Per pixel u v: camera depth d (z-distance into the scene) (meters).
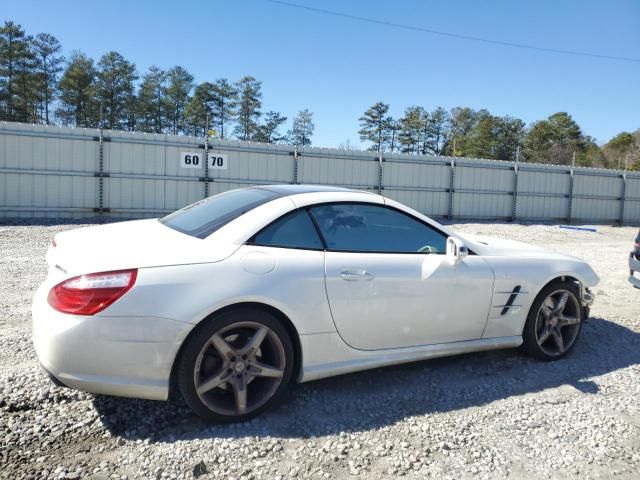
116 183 15.07
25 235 11.07
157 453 2.50
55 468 2.35
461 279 3.46
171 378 2.78
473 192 20.77
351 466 2.47
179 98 68.75
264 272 2.84
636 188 23.91
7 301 5.31
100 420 2.79
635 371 3.84
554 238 16.38
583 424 2.97
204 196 16.27
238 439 2.66
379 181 18.97
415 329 3.34
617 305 6.00
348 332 3.11
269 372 2.88
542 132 76.75
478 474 2.45
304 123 69.38
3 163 13.65
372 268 3.16
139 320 2.55
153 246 2.81
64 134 14.28
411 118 74.25
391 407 3.11
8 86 57.41
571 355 4.14
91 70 63.62
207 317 2.70
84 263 2.61
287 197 3.23
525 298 3.76
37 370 3.33
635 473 2.50
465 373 3.68
